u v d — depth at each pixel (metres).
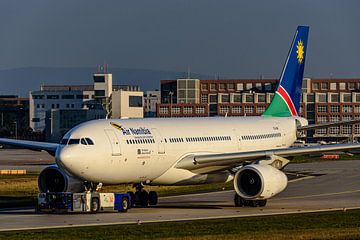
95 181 119.50
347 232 94.31
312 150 129.88
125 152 120.94
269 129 161.75
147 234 92.75
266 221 107.12
